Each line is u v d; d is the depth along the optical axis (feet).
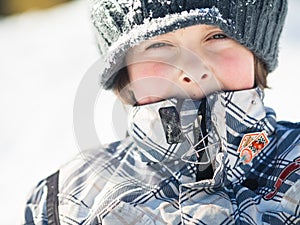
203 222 5.35
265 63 6.42
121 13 5.89
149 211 5.65
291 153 5.82
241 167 5.82
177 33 5.78
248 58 6.04
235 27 5.81
